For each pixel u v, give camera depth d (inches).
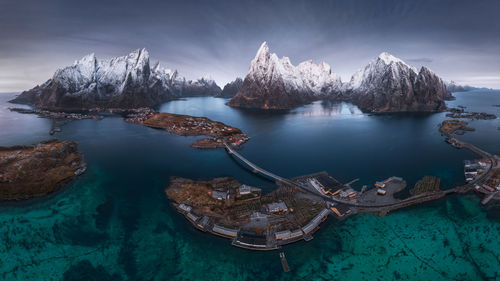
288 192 5521.7
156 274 3516.2
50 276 3501.5
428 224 4483.3
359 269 3587.6
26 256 3848.4
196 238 4173.2
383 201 5108.3
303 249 3922.2
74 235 4288.9
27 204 5206.7
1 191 5487.2
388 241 4097.0
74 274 3533.5
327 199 5201.8
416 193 5354.3
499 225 4431.6
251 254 3826.3
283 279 3422.7
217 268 3597.4
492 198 5187.0
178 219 4680.1
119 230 4399.6
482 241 4089.6
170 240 4141.2
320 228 4379.9
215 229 4269.2
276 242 4018.2
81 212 4923.7
